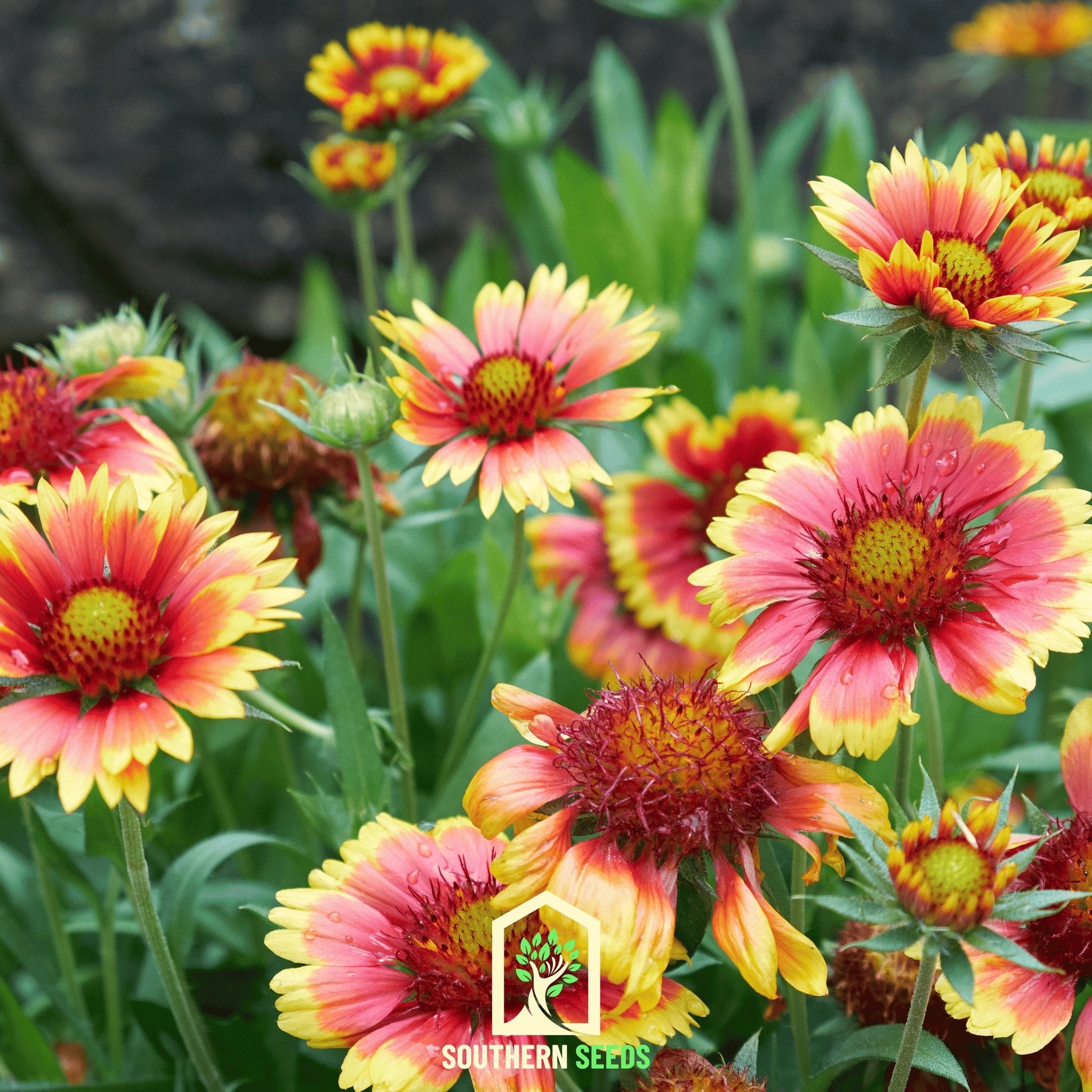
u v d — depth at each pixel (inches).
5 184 58.6
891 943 26.7
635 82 50.8
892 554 28.3
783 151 51.4
